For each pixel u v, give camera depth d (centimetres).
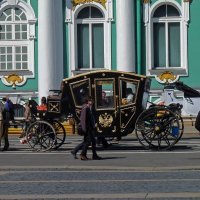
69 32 5422
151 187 2256
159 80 5394
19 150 3447
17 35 5459
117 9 5394
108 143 3628
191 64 5431
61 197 2078
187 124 4634
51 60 5362
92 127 3019
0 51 5462
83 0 5422
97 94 3362
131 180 2423
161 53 5438
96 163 2892
